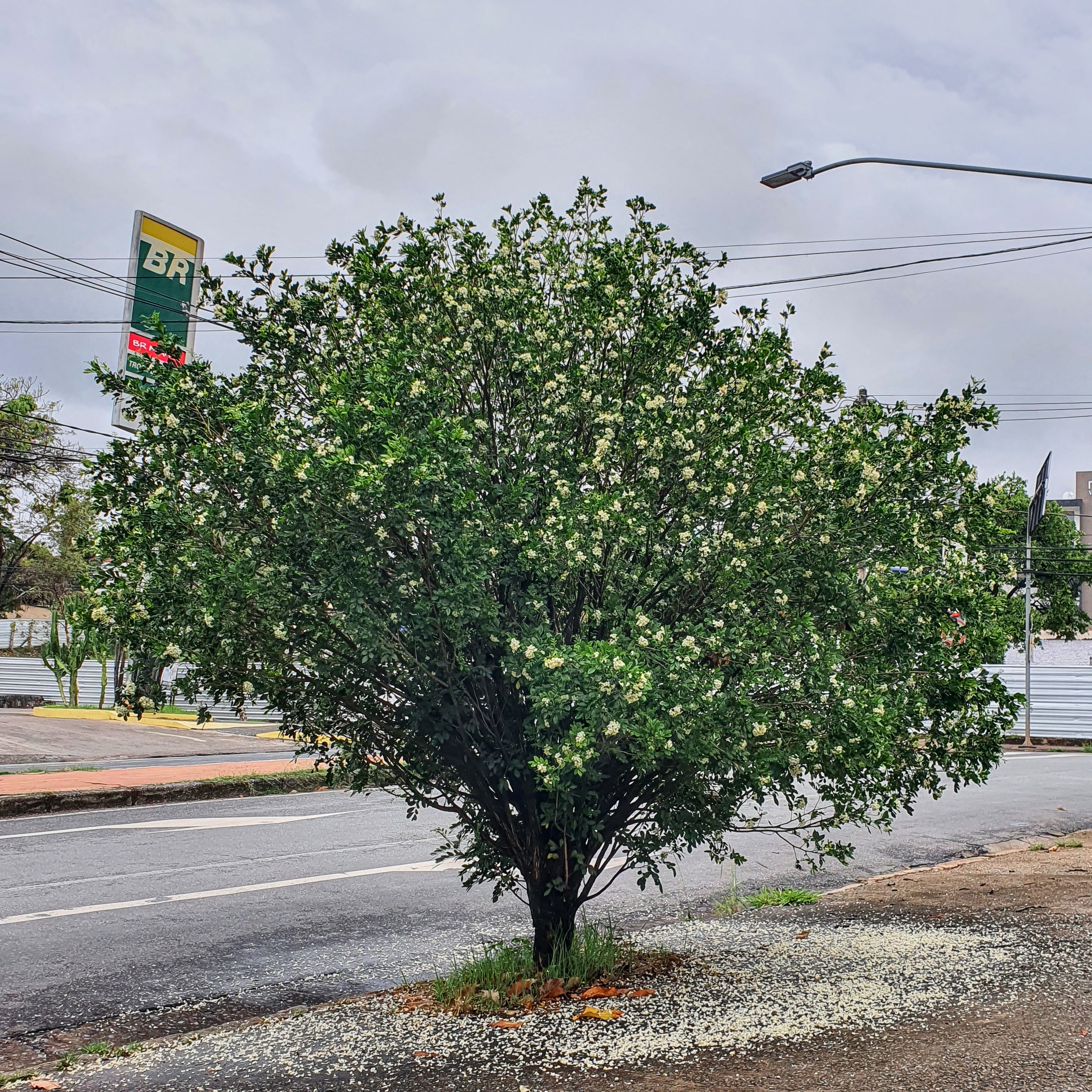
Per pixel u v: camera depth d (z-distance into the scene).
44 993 5.53
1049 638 46.31
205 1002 5.41
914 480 4.96
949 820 11.88
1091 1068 3.77
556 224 5.52
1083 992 4.72
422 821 11.29
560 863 5.00
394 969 5.95
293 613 4.24
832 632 4.79
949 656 4.98
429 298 5.11
